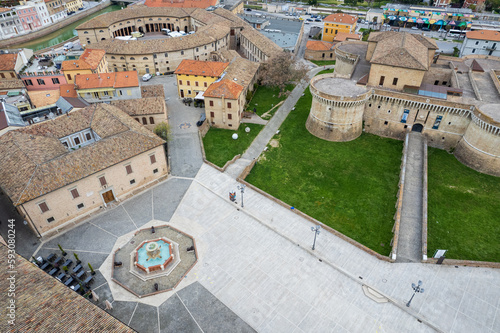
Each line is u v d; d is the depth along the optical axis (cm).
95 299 4200
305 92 9612
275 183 6356
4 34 14700
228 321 4006
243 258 4806
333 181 6400
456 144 7056
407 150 6950
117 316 4038
